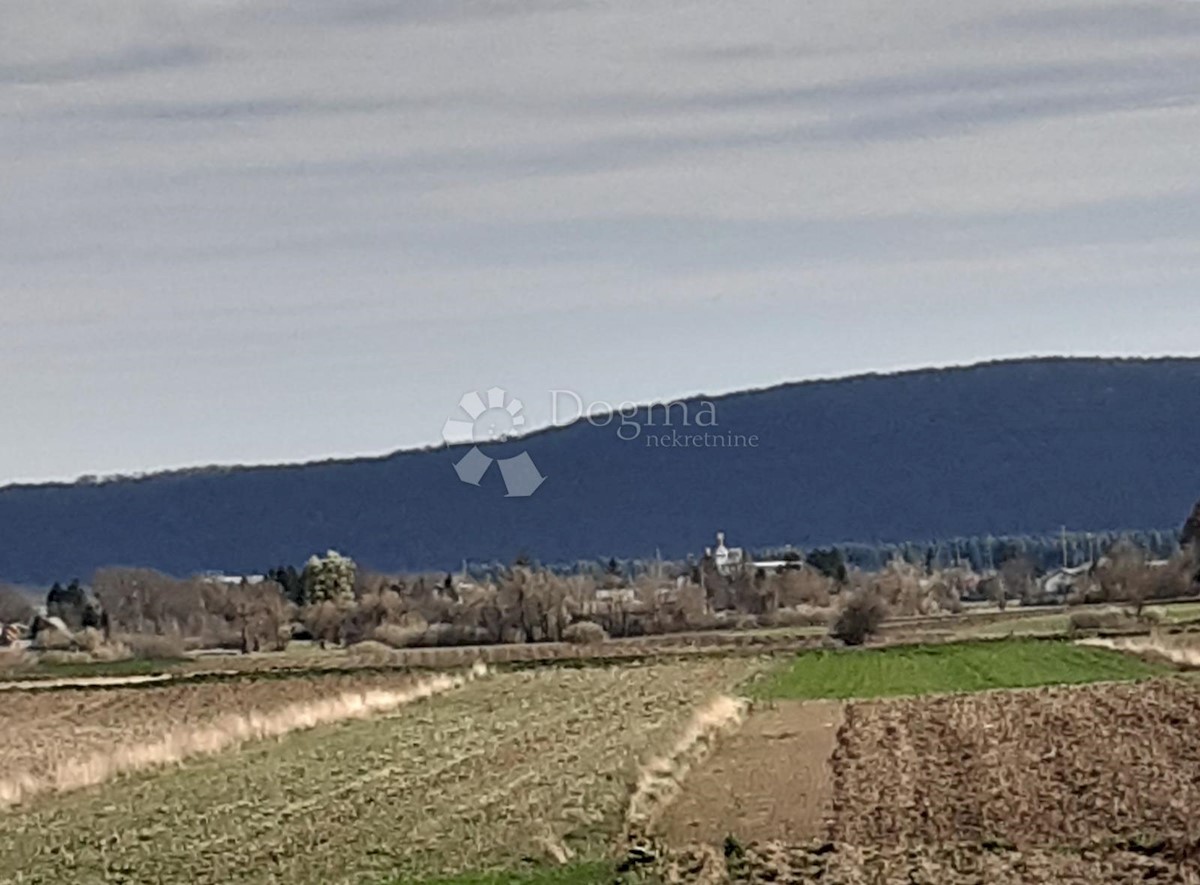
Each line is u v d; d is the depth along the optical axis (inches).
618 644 4335.6
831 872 947.3
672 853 1023.0
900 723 1902.1
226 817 1246.9
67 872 1036.5
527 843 1058.1
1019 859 970.1
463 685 2945.4
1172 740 1563.7
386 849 1061.1
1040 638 3590.1
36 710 2775.6
